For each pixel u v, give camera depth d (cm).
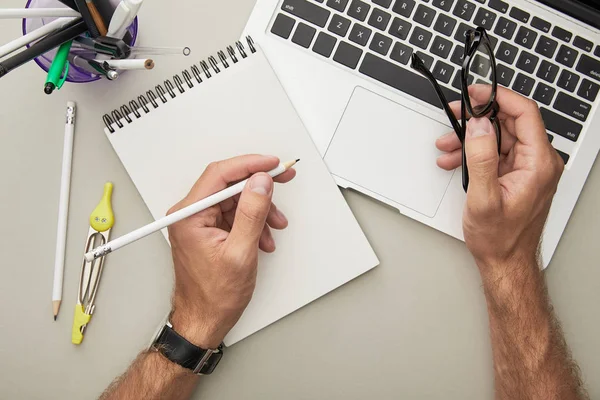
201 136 70
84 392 72
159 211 70
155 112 70
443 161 68
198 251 63
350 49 69
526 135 66
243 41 70
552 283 72
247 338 73
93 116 71
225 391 73
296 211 70
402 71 69
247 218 59
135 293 72
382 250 72
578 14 69
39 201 72
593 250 72
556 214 71
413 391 73
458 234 70
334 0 69
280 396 73
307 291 71
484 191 62
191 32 72
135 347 72
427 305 73
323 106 70
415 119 70
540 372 69
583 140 69
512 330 69
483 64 66
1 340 72
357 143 70
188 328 66
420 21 69
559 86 69
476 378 73
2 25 71
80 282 71
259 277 71
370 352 73
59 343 72
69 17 58
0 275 72
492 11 69
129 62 59
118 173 72
